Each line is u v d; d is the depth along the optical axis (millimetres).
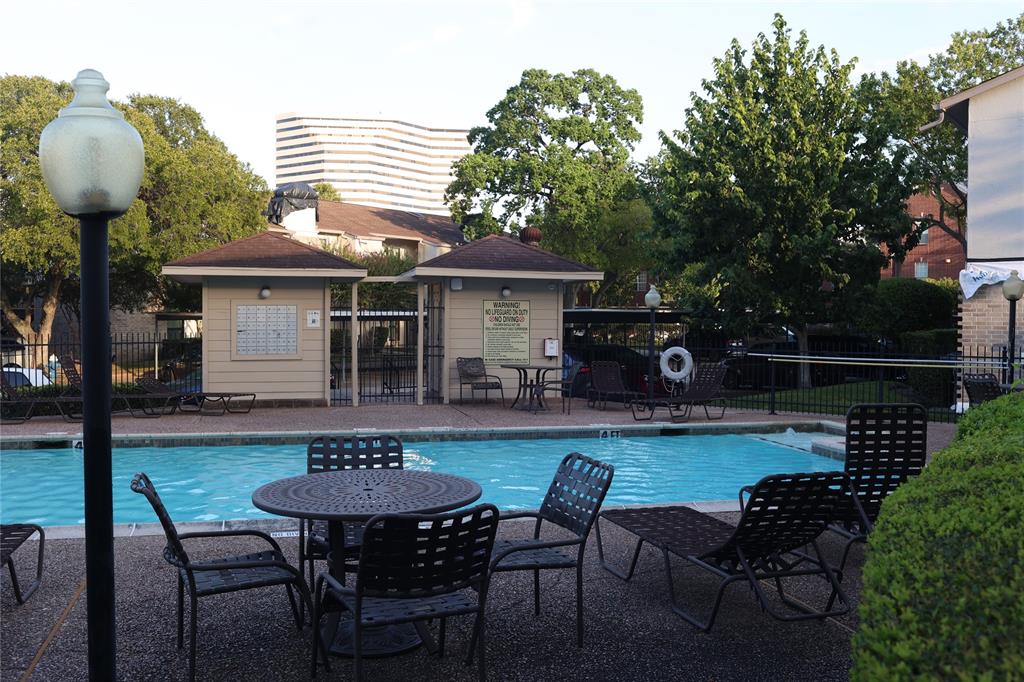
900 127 24062
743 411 17062
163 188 29734
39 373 18484
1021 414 4414
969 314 17047
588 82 42812
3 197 27109
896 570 2141
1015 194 16625
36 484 10430
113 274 30984
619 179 40750
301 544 5168
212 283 17219
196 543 6523
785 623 4820
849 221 21844
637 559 5945
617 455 12656
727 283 23156
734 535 4574
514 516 5254
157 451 12367
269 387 17469
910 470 5859
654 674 4094
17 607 5000
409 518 3605
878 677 1788
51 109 27031
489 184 41375
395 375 27109
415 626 4359
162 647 4418
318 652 4328
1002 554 2078
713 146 23047
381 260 34844
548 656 4328
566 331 25594
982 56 28531
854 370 23484
